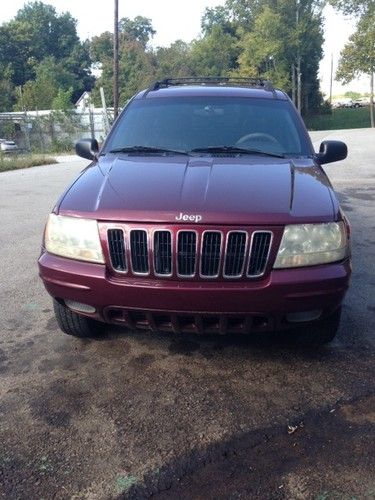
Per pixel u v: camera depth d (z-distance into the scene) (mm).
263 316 3023
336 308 3215
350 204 8672
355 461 2590
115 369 3447
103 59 63625
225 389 3211
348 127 50531
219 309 2967
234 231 2906
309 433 2801
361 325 4031
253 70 50062
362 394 3139
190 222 2914
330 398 3102
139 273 3012
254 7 55281
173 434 2807
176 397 3133
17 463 2604
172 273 2963
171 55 63844
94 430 2846
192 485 2459
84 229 3105
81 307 3291
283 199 3123
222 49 61375
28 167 17531
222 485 2455
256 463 2590
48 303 4543
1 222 7793
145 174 3488
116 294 3037
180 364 3500
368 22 35812
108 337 3869
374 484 2443
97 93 58031
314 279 2955
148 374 3385
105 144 4391
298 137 4305
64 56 82562
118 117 4660
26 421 2924
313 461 2596
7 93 53156
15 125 28797
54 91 52719
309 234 2986
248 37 49500
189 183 3279
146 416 2959
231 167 3592
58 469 2562
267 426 2861
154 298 2984
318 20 48781
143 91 5035
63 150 27938
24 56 73812
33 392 3195
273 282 2922
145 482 2479
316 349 3668
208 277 2949
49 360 3572
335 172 12523
